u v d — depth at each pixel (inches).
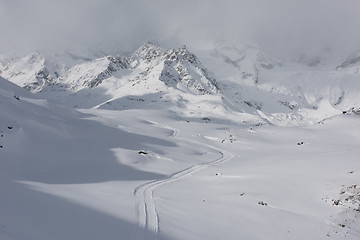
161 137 3814.0
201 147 3427.7
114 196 1114.1
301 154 2405.3
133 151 2409.0
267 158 2444.6
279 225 956.6
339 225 970.1
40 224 701.3
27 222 689.6
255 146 3403.1
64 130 2635.3
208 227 898.1
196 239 802.8
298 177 1446.9
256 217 1013.8
